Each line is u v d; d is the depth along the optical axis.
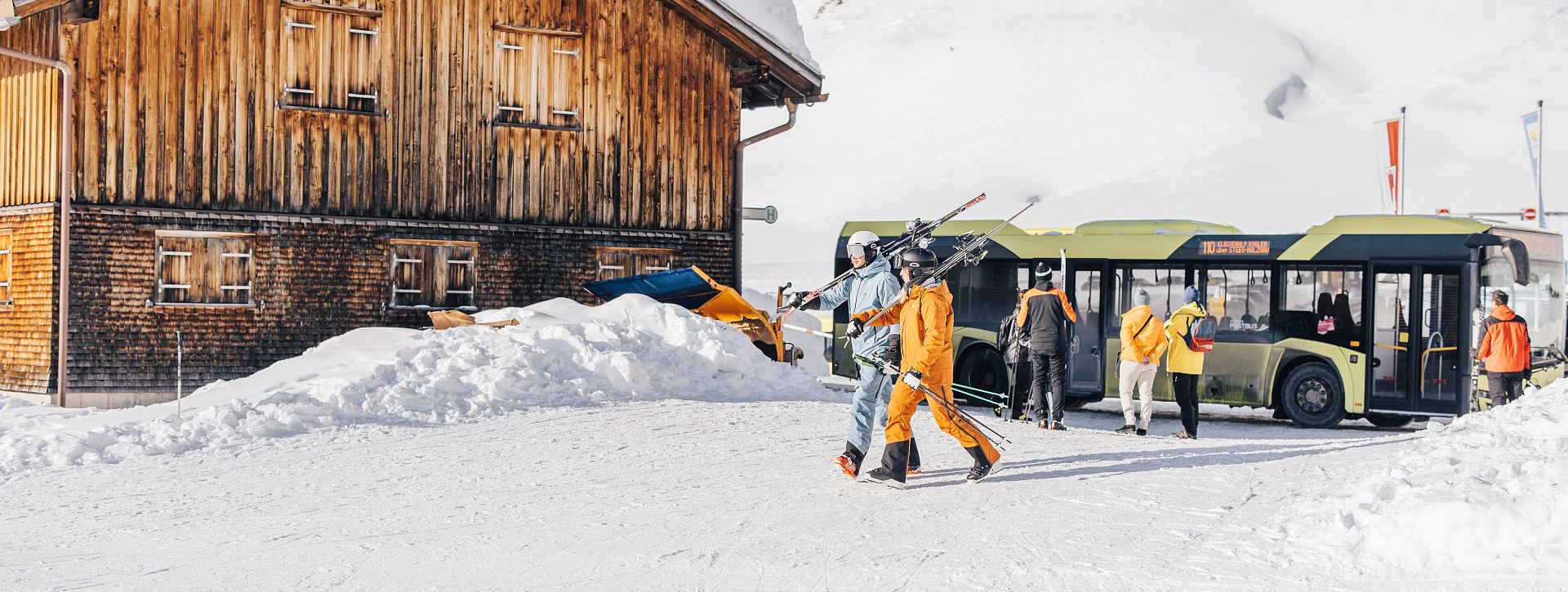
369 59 20.45
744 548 7.26
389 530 8.02
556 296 21.88
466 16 21.20
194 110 19.23
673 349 16.58
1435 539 6.39
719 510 8.47
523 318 17.20
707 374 16.33
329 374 14.70
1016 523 7.82
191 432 12.05
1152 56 142.25
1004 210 97.06
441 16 21.00
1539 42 146.25
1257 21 163.62
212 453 11.44
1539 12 159.50
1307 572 6.30
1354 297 17.75
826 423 13.40
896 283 9.50
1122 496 8.75
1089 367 19.44
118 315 18.67
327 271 20.09
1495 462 7.84
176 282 19.09
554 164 21.91
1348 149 104.69
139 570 7.00
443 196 20.98
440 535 7.82
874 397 9.62
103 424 12.66
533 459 10.92
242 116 19.56
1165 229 19.48
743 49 23.05
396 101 20.64
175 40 19.11
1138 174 104.19
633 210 22.62
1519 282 17.55
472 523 8.17
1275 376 18.16
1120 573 6.41
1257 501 8.41
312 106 20.03
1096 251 19.47
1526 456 8.06
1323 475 9.49
